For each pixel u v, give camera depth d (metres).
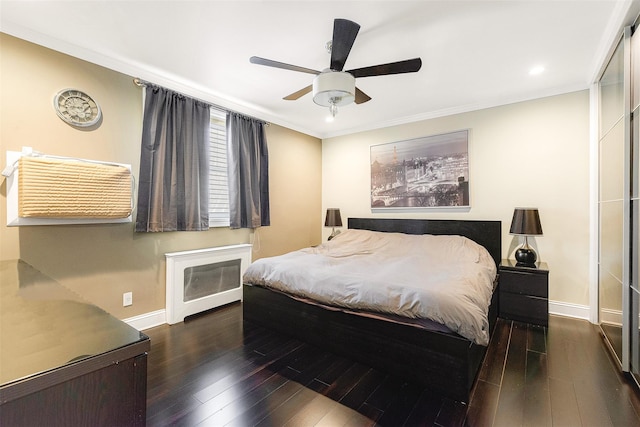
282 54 2.43
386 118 4.13
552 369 2.07
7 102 2.04
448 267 2.72
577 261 3.02
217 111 3.40
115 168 2.40
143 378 0.76
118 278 2.59
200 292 3.17
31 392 0.58
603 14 1.91
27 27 2.07
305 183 4.70
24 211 1.97
